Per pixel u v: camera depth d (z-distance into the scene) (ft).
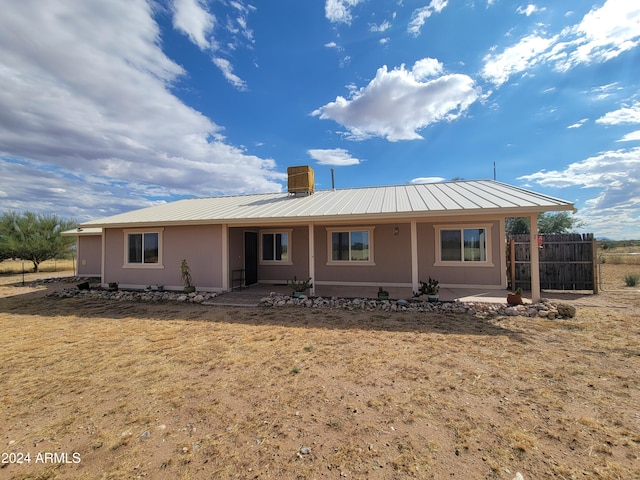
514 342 16.93
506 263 34.71
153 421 9.87
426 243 36.09
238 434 9.08
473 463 7.64
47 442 8.88
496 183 35.81
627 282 35.96
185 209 40.40
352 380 12.62
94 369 14.21
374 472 7.39
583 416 9.69
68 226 69.67
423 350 15.93
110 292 34.58
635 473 7.23
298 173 41.50
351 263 38.14
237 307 27.48
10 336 19.56
